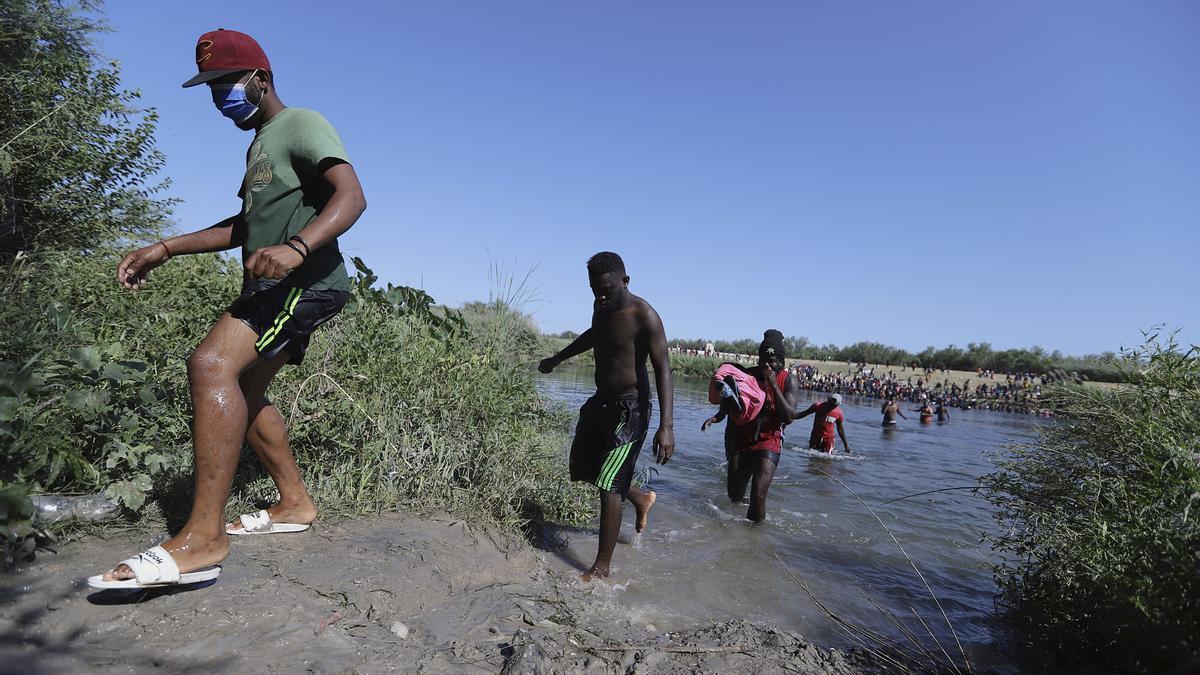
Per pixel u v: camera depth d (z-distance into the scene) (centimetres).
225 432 220
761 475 548
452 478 407
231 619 206
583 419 390
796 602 361
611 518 360
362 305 502
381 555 284
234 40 243
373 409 403
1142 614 239
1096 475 326
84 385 287
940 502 676
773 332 584
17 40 923
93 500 261
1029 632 321
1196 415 316
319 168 231
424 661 209
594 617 290
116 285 454
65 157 821
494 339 592
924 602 382
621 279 375
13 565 215
